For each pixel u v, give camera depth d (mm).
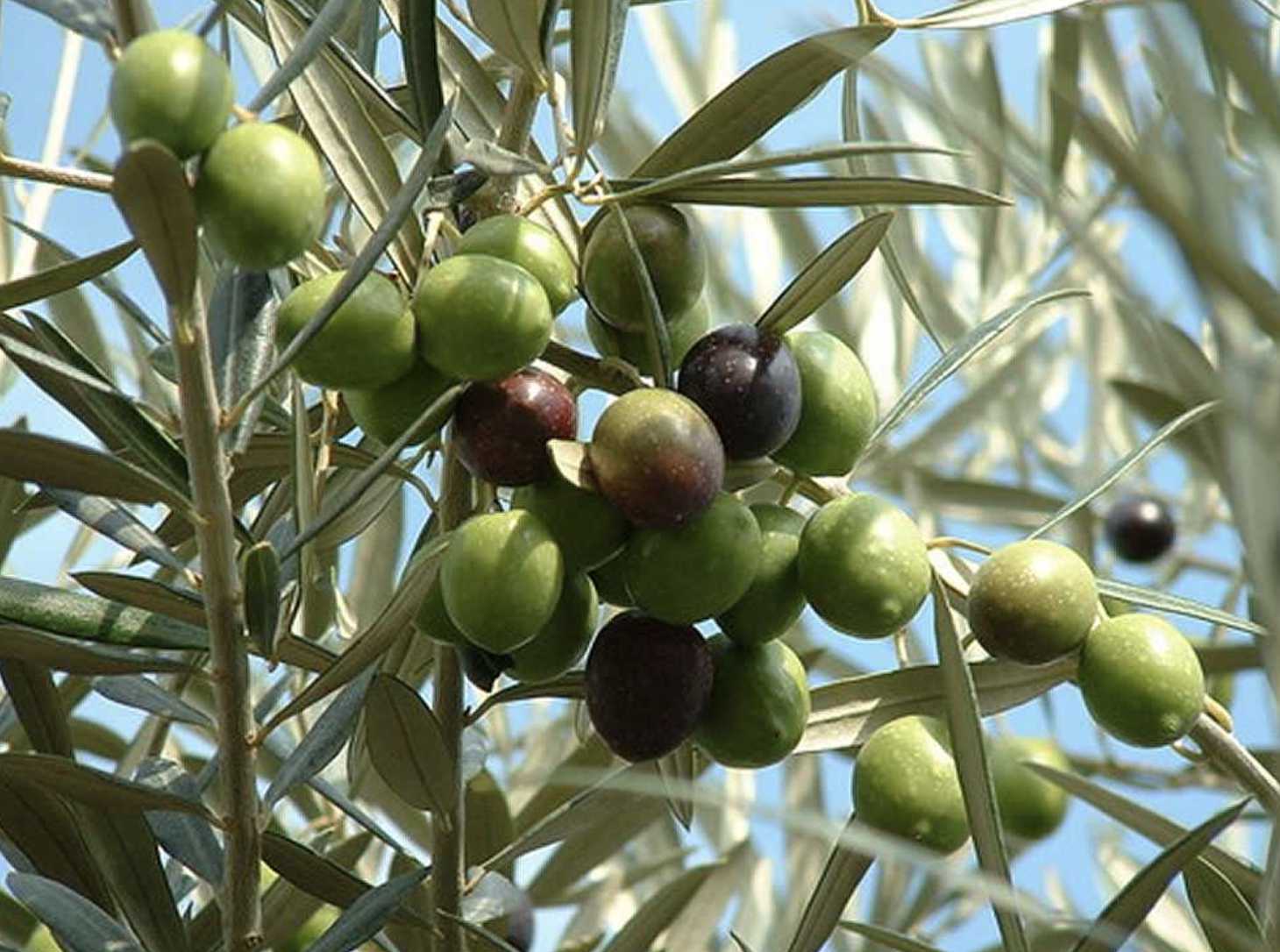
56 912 587
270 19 600
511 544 563
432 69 595
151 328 580
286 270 624
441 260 595
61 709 602
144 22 513
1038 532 615
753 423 581
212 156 506
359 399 574
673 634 584
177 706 615
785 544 597
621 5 594
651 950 718
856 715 628
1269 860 516
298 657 610
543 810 738
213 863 601
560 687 611
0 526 685
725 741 600
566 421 571
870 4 629
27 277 558
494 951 628
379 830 628
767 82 597
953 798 610
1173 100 428
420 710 579
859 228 575
